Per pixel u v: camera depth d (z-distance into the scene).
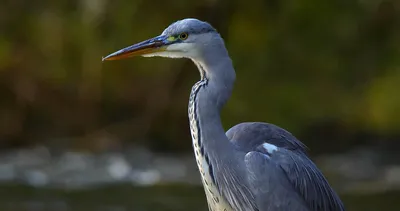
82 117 15.11
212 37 6.28
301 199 6.34
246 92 15.08
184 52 6.27
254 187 6.25
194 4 15.27
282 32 15.52
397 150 14.55
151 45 6.26
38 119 15.02
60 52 15.23
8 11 15.37
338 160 14.02
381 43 15.86
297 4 15.64
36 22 15.40
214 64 6.29
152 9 15.26
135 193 11.15
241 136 6.57
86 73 15.14
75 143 14.66
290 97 15.07
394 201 10.76
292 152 6.50
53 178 12.17
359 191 11.52
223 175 6.28
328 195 6.57
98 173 12.63
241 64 15.30
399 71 15.49
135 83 15.09
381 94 15.14
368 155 14.24
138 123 15.04
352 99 15.23
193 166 13.34
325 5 15.70
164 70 14.98
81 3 15.38
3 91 14.96
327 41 15.62
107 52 15.15
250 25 15.55
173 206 10.29
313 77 15.48
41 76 15.07
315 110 15.02
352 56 15.66
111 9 15.20
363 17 15.73
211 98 6.25
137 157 13.95
